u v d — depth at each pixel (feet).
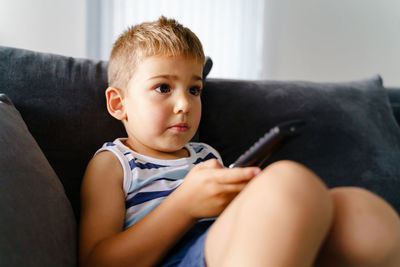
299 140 3.57
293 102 3.73
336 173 3.53
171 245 1.94
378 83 4.32
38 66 2.83
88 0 6.42
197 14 7.14
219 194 1.75
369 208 1.40
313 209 1.23
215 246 1.51
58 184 2.11
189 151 3.03
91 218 2.22
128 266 1.88
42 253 1.55
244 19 7.43
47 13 6.17
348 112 3.80
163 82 2.62
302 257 1.21
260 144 1.47
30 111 2.65
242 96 3.65
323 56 7.71
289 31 7.60
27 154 1.93
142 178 2.53
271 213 1.23
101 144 2.86
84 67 3.05
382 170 3.60
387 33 7.73
